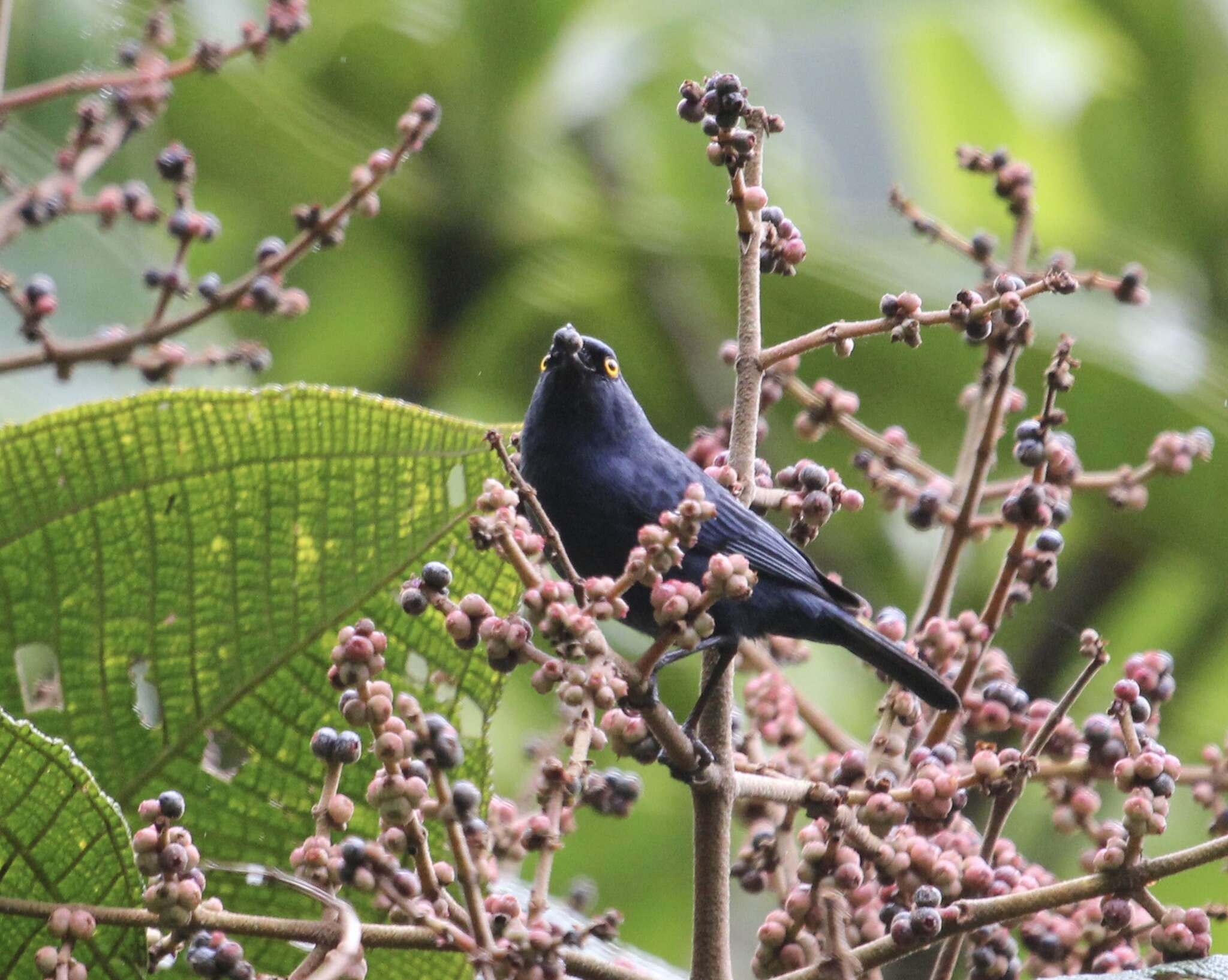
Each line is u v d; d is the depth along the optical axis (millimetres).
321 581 7949
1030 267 12094
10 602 7723
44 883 6730
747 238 8133
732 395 16016
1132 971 6660
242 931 6289
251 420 7719
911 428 15656
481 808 7941
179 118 14586
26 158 12531
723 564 6492
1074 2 19156
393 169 9367
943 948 7785
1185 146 18625
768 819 9164
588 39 15297
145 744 7895
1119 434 15414
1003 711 8836
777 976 7121
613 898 14664
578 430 10828
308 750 7992
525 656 6273
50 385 11219
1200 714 15773
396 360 15102
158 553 7828
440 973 7785
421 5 14648
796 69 21125
